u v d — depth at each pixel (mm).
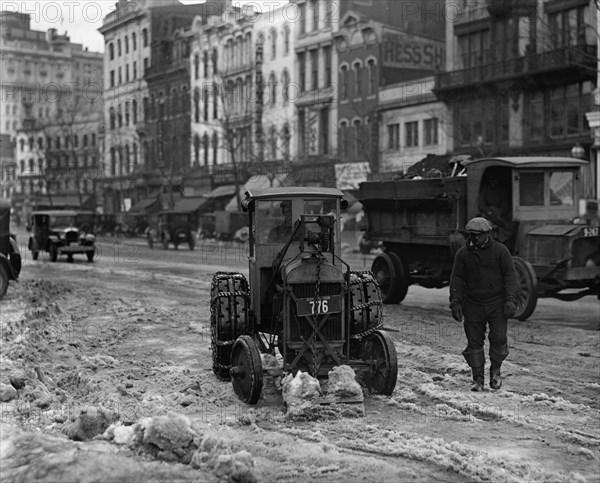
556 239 14570
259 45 58844
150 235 47344
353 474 5797
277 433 7012
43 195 92188
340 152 52312
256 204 8969
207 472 5496
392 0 52219
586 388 9148
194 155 63188
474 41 43875
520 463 6117
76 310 16906
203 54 62406
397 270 17469
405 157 47875
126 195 66375
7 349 10734
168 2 60438
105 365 10570
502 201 15547
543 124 39281
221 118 61500
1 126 114562
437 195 15898
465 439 6980
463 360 10562
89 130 78188
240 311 9086
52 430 6691
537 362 10695
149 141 62375
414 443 6672
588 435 7047
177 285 23125
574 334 12914
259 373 8047
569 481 5750
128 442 5977
